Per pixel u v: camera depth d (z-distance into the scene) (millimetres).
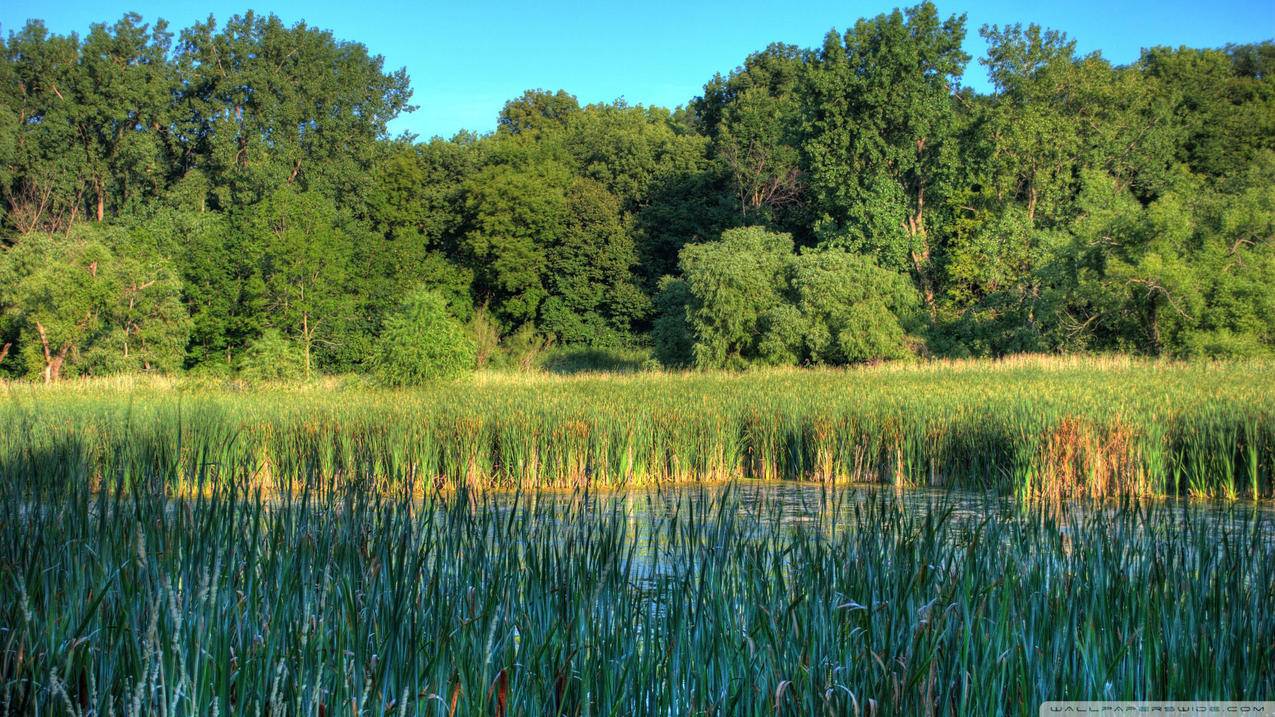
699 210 52719
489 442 14977
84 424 14969
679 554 5816
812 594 4621
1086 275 33219
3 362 34750
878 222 39875
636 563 6664
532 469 14602
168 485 6672
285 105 47406
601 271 51875
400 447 13836
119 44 46062
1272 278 30359
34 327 33812
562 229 51375
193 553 4621
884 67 39969
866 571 4875
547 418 15789
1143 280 31312
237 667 3781
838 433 15742
